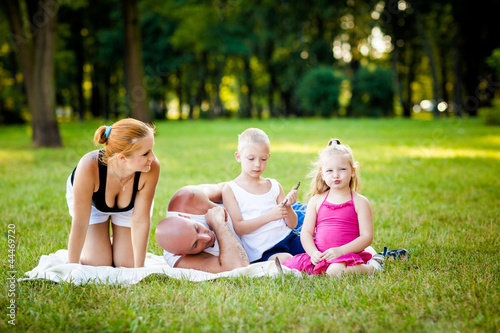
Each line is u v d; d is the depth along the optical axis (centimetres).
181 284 263
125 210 300
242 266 290
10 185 641
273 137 1485
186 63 3192
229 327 210
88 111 3941
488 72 2550
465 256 312
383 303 232
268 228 317
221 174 731
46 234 388
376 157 925
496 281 259
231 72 3609
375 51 3164
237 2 2562
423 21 2689
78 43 2881
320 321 213
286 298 239
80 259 310
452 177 677
